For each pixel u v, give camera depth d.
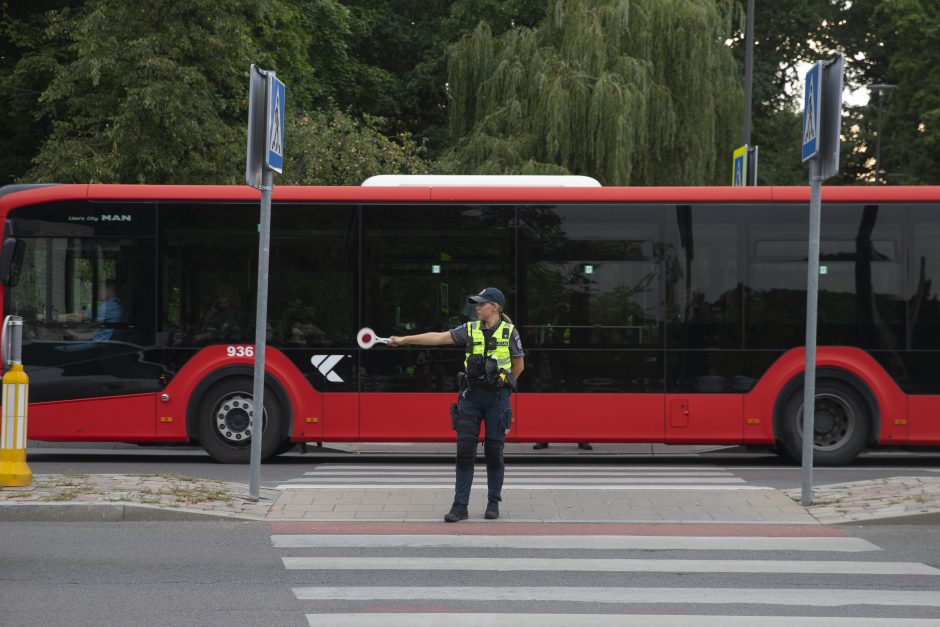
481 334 10.85
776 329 15.82
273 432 15.75
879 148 47.16
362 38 46.00
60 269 15.87
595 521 10.76
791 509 11.30
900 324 15.88
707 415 15.73
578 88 28.09
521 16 39.88
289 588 8.03
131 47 24.34
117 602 7.55
